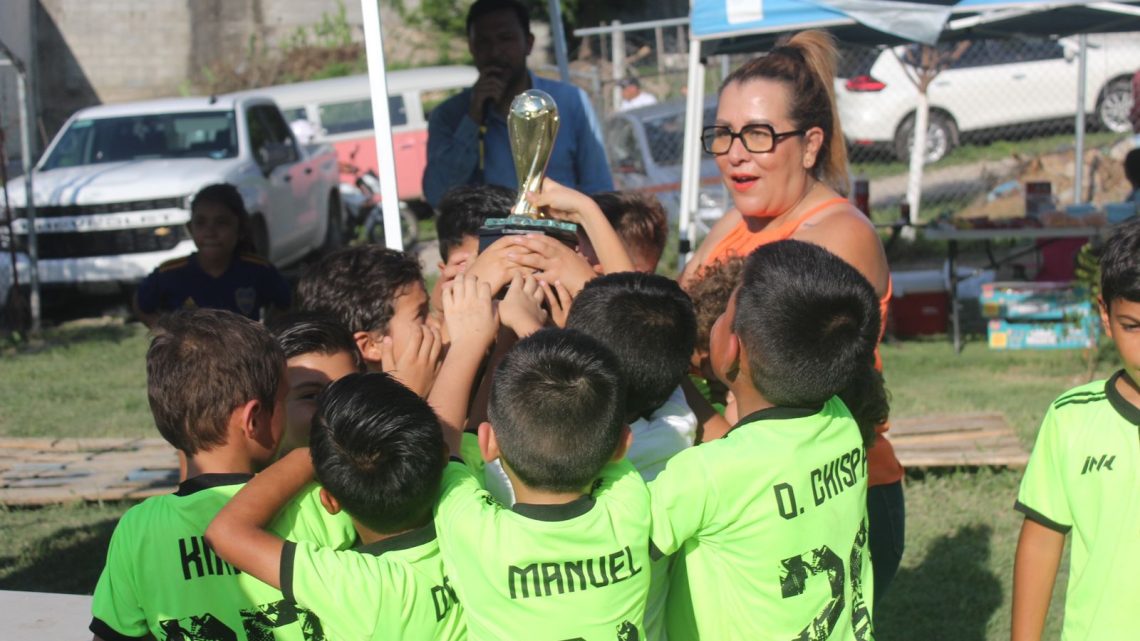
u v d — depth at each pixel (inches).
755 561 89.4
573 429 80.0
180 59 867.4
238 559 84.0
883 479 121.3
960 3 251.0
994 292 368.8
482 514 84.0
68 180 449.1
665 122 535.8
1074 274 394.6
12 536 225.0
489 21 191.2
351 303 114.7
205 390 90.7
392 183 152.9
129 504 243.6
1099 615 95.0
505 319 99.5
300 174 509.7
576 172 200.4
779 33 319.9
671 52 775.1
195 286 227.6
